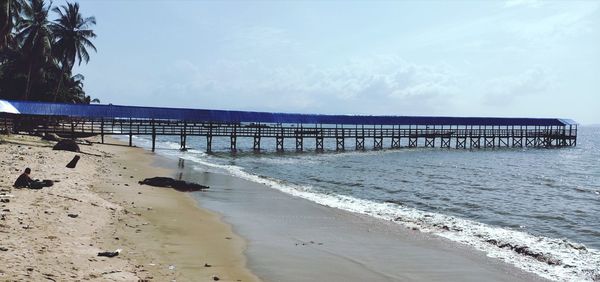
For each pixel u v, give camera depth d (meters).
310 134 60.34
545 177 35.75
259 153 53.38
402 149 66.62
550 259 12.04
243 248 12.17
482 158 53.94
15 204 12.68
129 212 15.08
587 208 21.47
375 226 15.85
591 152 68.50
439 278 10.44
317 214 17.78
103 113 47.34
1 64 60.66
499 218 18.67
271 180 28.34
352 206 20.12
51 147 34.81
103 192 18.36
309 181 29.56
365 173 35.00
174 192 21.33
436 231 15.30
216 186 24.52
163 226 13.73
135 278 8.48
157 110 50.72
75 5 52.28
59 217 12.16
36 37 46.72
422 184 29.41
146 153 44.12
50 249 9.36
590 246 14.09
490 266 11.44
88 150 37.03
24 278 7.44
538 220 18.41
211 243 12.34
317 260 11.45
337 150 60.69
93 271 8.48
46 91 60.38
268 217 16.83
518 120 74.19
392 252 12.49
